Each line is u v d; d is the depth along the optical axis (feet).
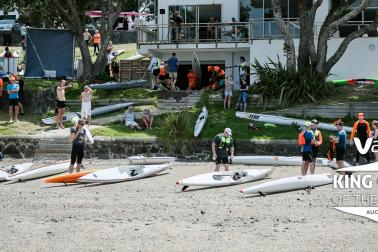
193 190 75.56
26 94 123.85
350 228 55.36
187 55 151.33
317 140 78.38
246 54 148.87
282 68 121.80
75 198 70.38
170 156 102.73
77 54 187.01
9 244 50.72
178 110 117.91
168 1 153.69
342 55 131.64
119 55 182.09
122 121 113.50
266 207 64.13
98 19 216.33
